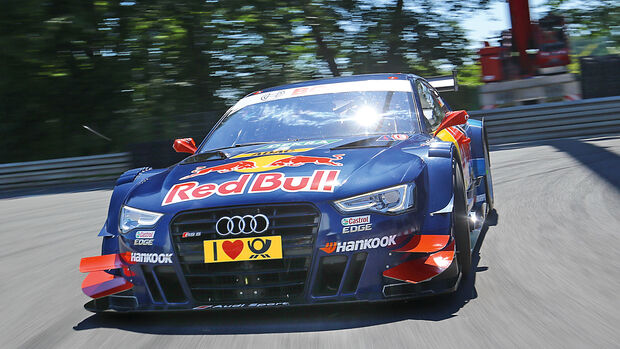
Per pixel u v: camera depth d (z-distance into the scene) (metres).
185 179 7.10
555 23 28.23
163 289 6.58
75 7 34.09
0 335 6.68
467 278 7.40
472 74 36.81
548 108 25.61
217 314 6.70
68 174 27.62
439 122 9.82
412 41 37.19
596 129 25.31
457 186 7.05
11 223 15.97
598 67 26.97
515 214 11.32
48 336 6.47
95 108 36.72
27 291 8.68
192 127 28.61
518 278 7.29
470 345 5.29
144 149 25.88
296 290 6.27
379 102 8.98
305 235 6.23
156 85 35.97
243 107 9.70
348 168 6.72
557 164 17.17
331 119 8.76
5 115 36.50
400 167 6.69
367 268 6.23
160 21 35.00
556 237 9.28
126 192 7.49
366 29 36.84
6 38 34.12
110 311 6.77
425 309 6.34
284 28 35.84
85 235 12.78
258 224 6.25
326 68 37.06
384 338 5.59
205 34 35.34
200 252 6.35
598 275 7.16
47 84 36.22
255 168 7.00
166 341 5.98
